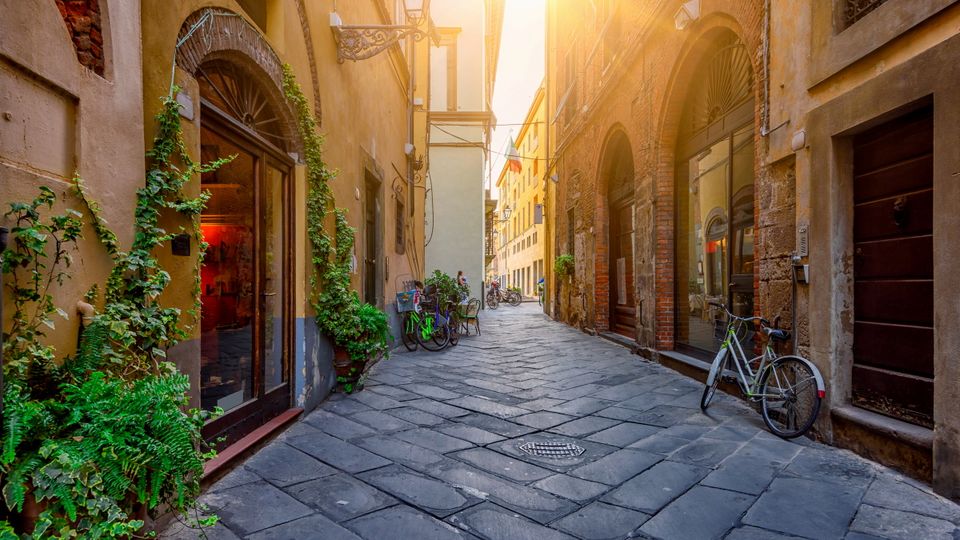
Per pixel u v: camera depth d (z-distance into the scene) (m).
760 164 4.61
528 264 34.38
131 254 2.08
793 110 4.07
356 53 5.20
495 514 2.55
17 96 1.57
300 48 4.22
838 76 3.57
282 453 3.36
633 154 8.33
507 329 12.40
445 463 3.25
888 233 3.34
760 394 4.09
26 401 1.49
